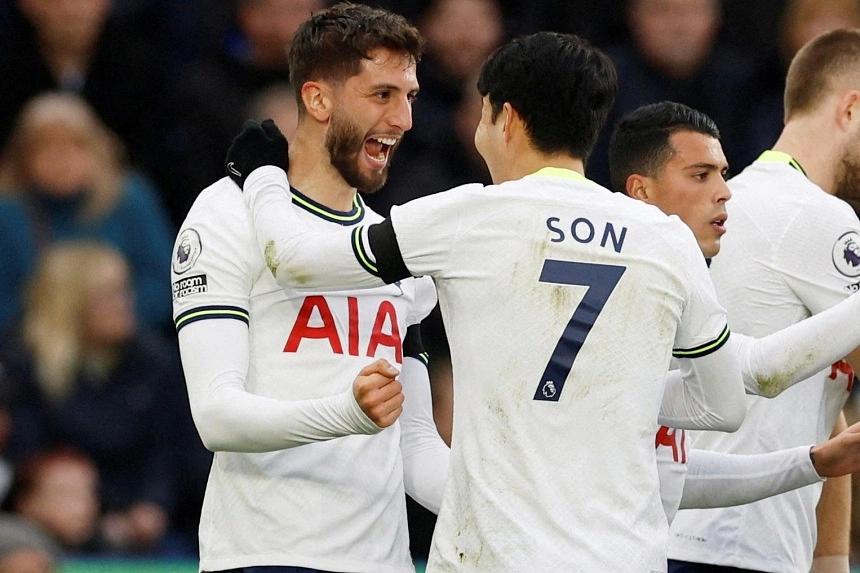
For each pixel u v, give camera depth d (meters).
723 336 13.88
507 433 13.48
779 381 14.18
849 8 31.42
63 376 25.84
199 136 29.47
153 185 29.55
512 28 32.00
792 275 15.98
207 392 14.03
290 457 14.62
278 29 29.42
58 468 25.08
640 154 15.65
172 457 26.42
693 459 15.34
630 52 31.08
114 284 26.22
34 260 27.39
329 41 14.73
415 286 15.48
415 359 15.63
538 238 13.59
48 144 27.72
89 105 29.66
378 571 14.77
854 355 15.97
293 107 28.72
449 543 13.64
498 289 13.58
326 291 14.55
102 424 25.84
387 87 14.70
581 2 32.31
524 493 13.37
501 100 14.05
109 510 25.64
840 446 14.98
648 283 13.65
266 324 14.64
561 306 13.54
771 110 31.52
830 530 17.78
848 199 17.20
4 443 25.33
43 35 29.45
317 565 14.53
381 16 14.83
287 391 14.57
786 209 16.12
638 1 31.30
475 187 13.82
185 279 14.48
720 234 15.65
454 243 13.64
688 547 16.31
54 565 20.02
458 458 13.70
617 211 13.80
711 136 15.58
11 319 27.02
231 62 29.77
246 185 14.73
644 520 13.48
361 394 13.36
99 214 27.95
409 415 15.52
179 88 29.66
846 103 16.77
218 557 14.70
